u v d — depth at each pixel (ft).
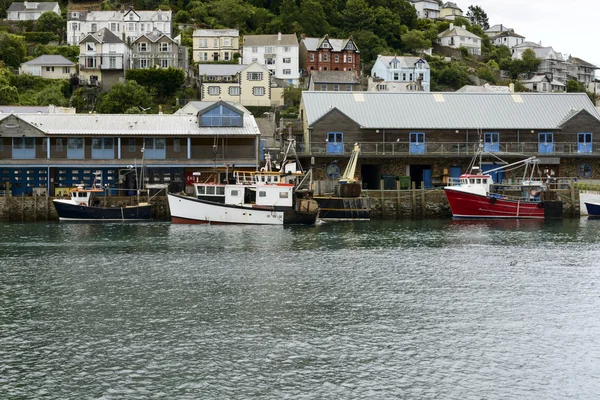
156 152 263.70
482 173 279.08
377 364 100.01
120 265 163.84
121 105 419.33
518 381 94.79
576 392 91.66
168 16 588.50
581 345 108.27
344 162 284.82
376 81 537.65
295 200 246.68
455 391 91.61
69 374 96.02
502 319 120.98
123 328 114.83
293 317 121.39
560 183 272.72
